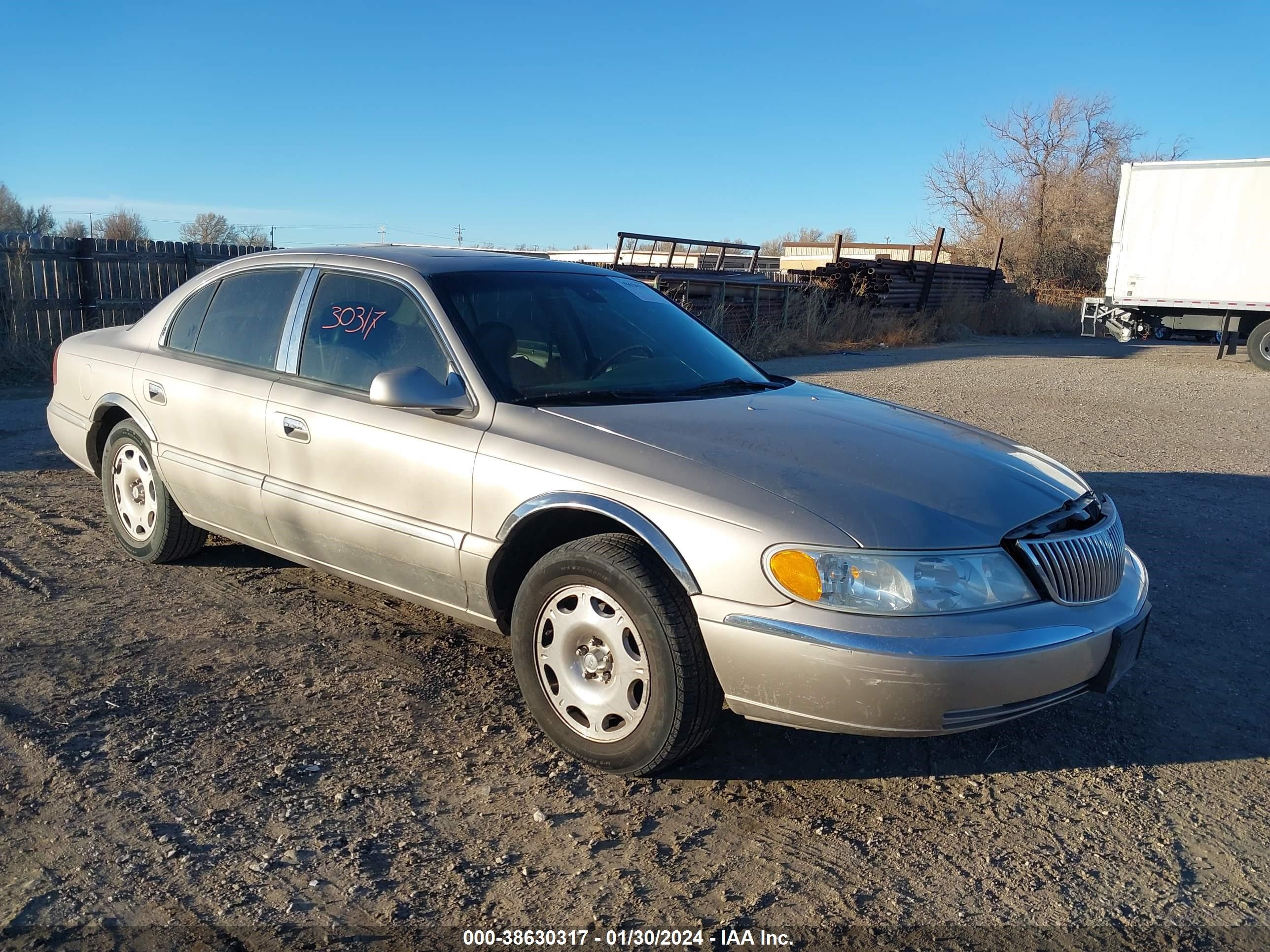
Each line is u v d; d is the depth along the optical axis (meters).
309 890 2.70
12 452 8.05
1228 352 24.17
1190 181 20.73
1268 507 7.59
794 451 3.42
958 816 3.24
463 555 3.65
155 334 5.16
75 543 5.63
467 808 3.13
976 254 46.41
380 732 3.58
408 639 4.41
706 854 2.96
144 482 5.13
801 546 2.99
